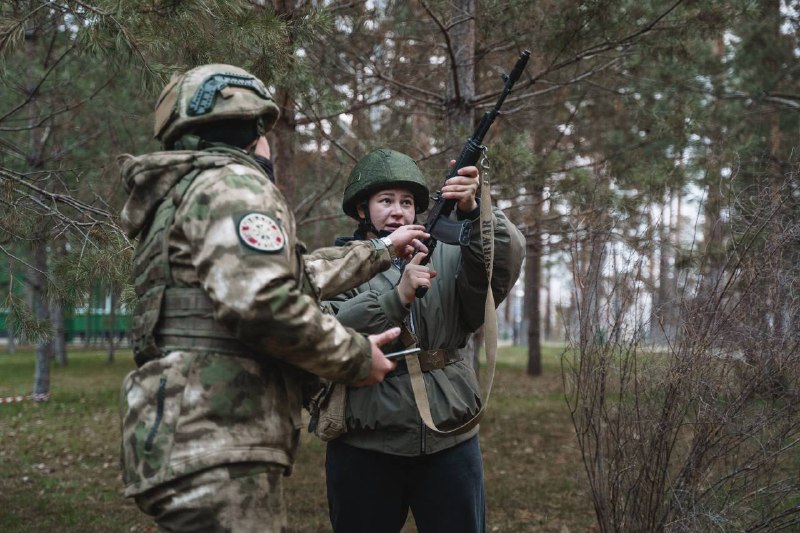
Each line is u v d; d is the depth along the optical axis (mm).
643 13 5004
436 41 5711
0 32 2916
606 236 3434
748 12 5086
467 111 5355
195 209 1607
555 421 8875
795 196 2932
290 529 4609
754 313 2830
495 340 2299
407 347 2336
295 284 1594
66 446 7559
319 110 4781
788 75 8516
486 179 2355
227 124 1779
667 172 5270
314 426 2512
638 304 3074
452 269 2512
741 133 7965
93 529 4727
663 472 2867
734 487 2848
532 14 4992
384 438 2346
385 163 2521
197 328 1644
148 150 8422
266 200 1628
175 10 2896
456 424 2387
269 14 3215
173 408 1600
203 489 1562
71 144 7934
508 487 5656
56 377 15438
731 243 3004
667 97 6852
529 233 5551
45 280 3498
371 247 2084
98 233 3412
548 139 7086
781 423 2779
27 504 5305
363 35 5633
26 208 3412
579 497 5277
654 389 2941
